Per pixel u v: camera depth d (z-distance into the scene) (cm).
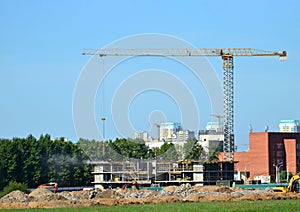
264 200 19338
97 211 15675
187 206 16800
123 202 18388
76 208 16700
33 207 17450
